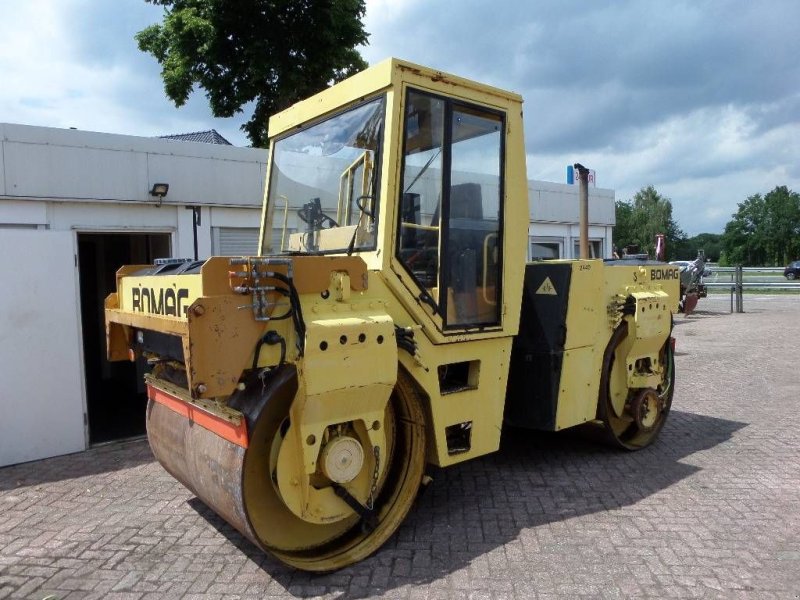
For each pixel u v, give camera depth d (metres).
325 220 4.20
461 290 4.07
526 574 3.40
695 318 16.84
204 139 14.43
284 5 15.66
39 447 5.83
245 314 3.04
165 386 4.13
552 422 4.76
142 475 5.32
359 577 3.43
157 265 4.42
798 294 25.28
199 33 15.16
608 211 16.67
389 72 3.66
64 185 7.57
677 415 6.75
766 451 5.45
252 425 3.21
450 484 4.79
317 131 4.32
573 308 4.80
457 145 4.07
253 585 3.39
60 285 5.93
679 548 3.66
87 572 3.60
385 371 3.38
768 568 3.41
